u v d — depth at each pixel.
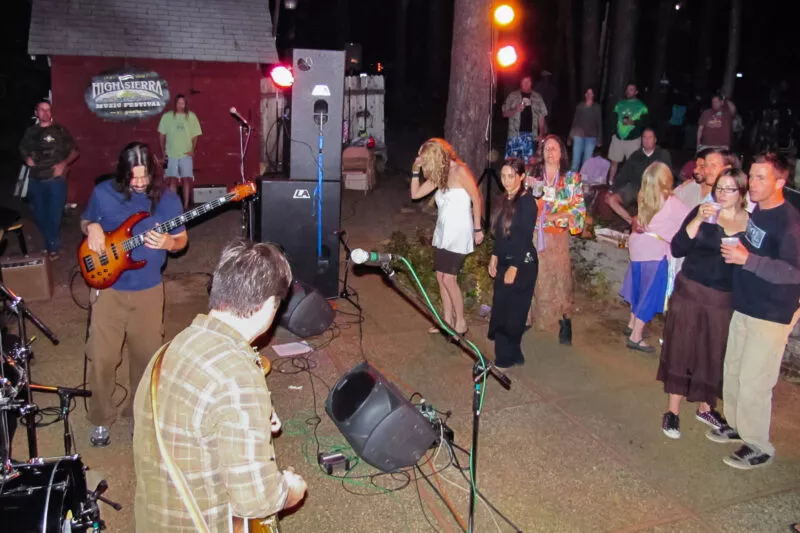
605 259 7.41
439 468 4.39
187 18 11.42
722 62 27.05
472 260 7.19
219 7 11.73
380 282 7.76
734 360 4.45
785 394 5.40
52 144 8.17
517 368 5.78
